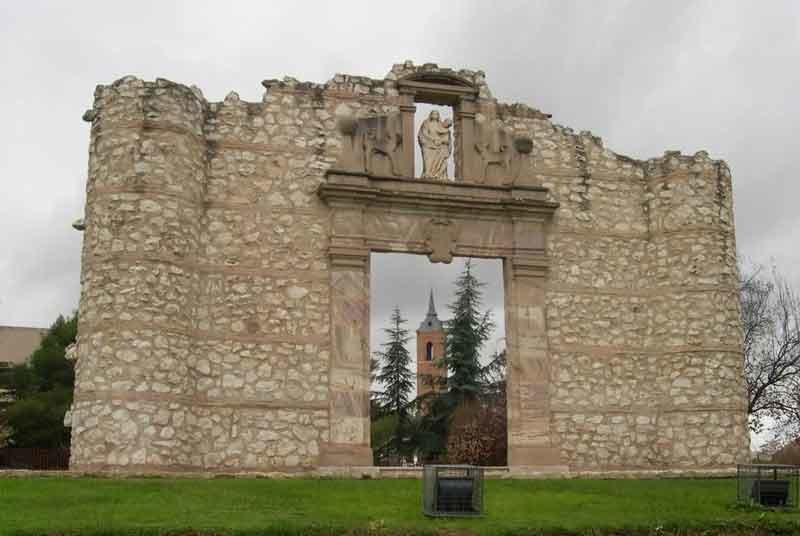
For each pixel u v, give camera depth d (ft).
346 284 64.03
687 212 70.03
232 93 65.51
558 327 68.18
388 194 65.62
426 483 41.60
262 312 62.59
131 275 57.57
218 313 61.77
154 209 58.80
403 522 39.22
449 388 124.16
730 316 68.59
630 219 71.51
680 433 66.95
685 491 52.19
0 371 138.82
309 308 63.41
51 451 93.56
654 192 71.72
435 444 120.06
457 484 41.34
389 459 124.26
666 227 70.44
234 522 37.42
